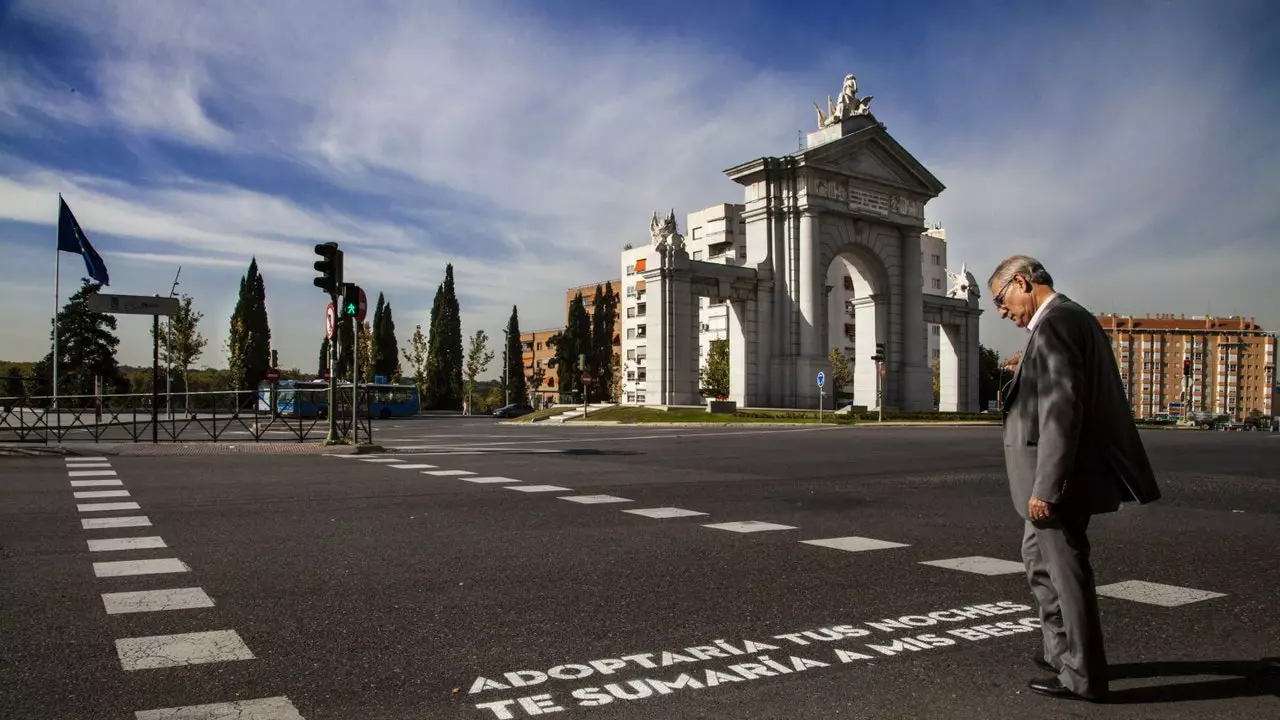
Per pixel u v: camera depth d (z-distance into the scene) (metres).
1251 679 3.72
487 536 7.45
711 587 5.51
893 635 4.43
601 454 17.95
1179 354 155.00
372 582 5.62
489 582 5.64
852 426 34.75
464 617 4.77
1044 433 3.48
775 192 45.91
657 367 42.34
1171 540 7.40
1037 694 3.57
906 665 3.94
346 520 8.36
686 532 7.72
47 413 20.23
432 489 11.10
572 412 43.50
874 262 49.28
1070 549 3.54
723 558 6.49
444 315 84.88
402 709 3.38
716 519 8.56
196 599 5.15
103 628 4.50
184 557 6.45
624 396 100.31
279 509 9.10
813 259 44.91
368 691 3.58
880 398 40.53
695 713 3.34
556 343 95.00
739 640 4.33
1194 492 11.21
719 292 43.97
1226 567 6.21
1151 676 3.78
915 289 50.38
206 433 24.72
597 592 5.37
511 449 19.59
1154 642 4.29
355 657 4.04
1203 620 4.71
